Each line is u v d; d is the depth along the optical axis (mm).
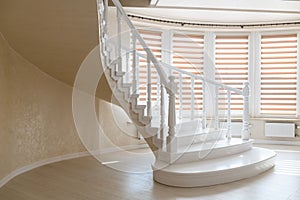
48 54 4340
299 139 6664
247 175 4121
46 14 3479
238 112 6906
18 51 4332
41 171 4520
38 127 4895
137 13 6129
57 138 5266
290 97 6766
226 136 5453
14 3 3332
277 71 6844
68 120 5469
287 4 5352
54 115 5215
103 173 4355
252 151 5008
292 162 5074
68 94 5465
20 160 4480
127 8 5762
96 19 3523
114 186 3736
